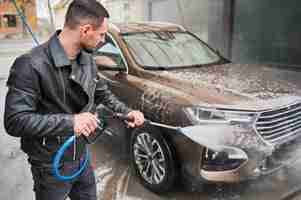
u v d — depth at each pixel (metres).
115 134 3.23
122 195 2.65
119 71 3.19
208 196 2.58
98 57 3.49
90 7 1.29
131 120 1.67
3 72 7.53
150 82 2.83
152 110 2.58
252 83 2.76
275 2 8.55
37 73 1.28
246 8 9.23
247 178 2.28
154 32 3.68
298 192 2.61
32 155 1.46
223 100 2.36
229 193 2.62
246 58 9.44
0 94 5.59
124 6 14.23
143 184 2.78
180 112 2.38
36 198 1.58
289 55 8.44
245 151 2.21
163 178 2.53
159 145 2.53
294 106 2.46
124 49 3.25
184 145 2.34
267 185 2.72
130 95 2.89
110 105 1.74
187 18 11.09
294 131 2.48
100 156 3.35
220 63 3.53
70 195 1.82
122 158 3.29
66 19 1.34
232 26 9.25
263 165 2.30
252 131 2.25
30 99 1.28
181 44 3.65
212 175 2.25
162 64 3.22
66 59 1.34
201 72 3.06
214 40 10.14
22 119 1.23
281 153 2.40
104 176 2.96
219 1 9.81
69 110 1.42
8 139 3.91
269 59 8.92
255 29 9.12
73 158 1.51
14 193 2.68
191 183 2.48
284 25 8.45
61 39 1.35
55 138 1.43
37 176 1.50
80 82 1.40
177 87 2.65
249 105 2.28
